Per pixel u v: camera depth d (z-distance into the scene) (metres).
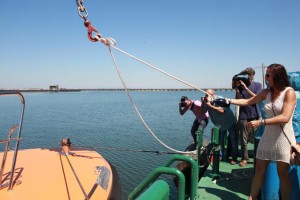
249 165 5.95
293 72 4.20
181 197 2.30
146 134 21.27
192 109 7.10
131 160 13.02
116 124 27.70
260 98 3.82
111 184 4.03
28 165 4.22
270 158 3.42
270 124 3.24
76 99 108.62
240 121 5.82
